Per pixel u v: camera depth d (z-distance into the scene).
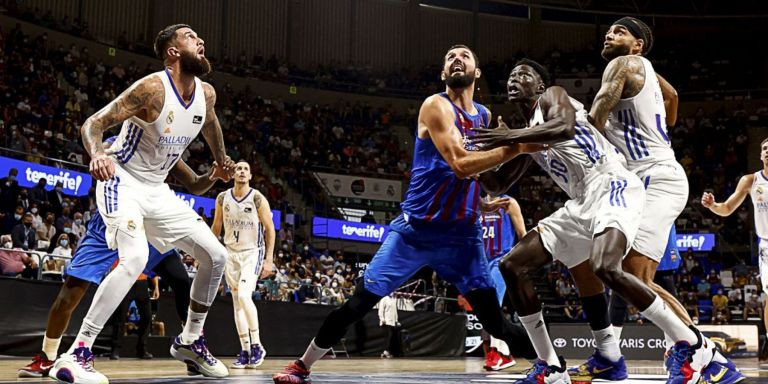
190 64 4.00
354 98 23.94
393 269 3.77
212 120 4.47
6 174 12.73
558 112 3.39
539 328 3.61
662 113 3.97
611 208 3.42
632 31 4.13
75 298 4.25
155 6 22.47
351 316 3.77
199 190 4.82
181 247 4.31
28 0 19.83
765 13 25.19
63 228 12.12
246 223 6.75
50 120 15.92
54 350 4.32
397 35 25.95
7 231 11.53
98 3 21.39
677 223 20.19
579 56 25.67
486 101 24.58
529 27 26.56
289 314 10.34
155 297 8.94
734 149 22.28
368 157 22.14
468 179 3.74
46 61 17.66
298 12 24.92
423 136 3.75
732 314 15.60
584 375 4.14
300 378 3.85
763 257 7.10
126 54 20.55
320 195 19.89
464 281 3.88
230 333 9.47
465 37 26.34
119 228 3.86
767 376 5.17
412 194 3.79
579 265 3.94
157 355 8.67
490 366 6.41
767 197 6.95
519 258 3.63
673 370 3.35
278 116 21.86
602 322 4.08
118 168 4.05
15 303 7.55
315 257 16.84
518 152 3.52
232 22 23.80
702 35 26.03
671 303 3.79
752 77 25.02
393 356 11.80
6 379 4.09
